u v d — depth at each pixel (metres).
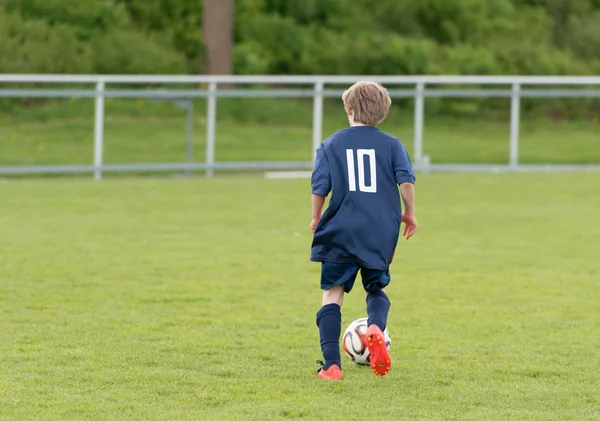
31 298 19.92
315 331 17.28
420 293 21.03
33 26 67.94
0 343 15.94
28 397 12.84
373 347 12.97
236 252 26.28
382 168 13.91
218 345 16.08
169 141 56.50
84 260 24.73
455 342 16.55
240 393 13.20
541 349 16.08
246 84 72.88
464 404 12.80
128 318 18.17
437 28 84.25
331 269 13.83
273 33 79.56
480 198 39.19
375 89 14.27
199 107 61.97
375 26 83.44
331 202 13.83
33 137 54.59
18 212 33.91
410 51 77.19
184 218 33.00
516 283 22.27
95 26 72.06
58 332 16.86
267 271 23.55
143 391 13.23
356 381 13.91
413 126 68.31
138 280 22.19
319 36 81.00
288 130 62.06
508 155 59.16
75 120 57.50
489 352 15.84
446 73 75.94
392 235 13.74
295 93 47.75
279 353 15.60
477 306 19.72
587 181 45.69
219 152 56.00
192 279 22.39
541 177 47.44
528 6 89.31
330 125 64.69
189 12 76.12
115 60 68.25
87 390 13.23
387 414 12.30
